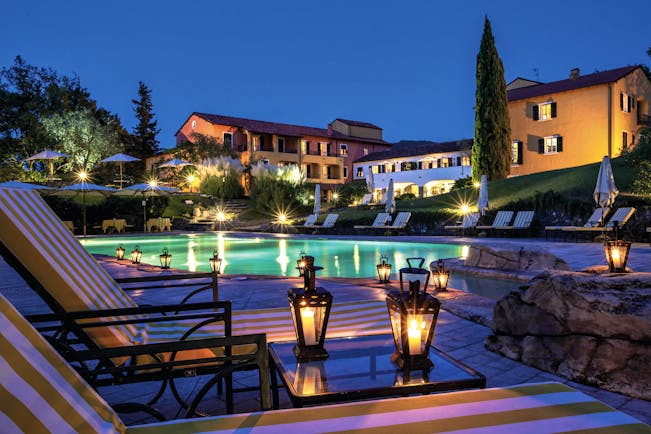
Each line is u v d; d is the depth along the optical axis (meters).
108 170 38.72
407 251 15.16
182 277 3.84
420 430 1.65
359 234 23.27
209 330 3.44
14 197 2.67
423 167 43.69
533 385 2.06
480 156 30.08
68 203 27.09
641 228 14.98
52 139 35.88
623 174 21.12
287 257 14.50
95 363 3.76
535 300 3.65
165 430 1.66
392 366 2.33
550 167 32.53
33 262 2.56
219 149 39.09
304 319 2.44
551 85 34.19
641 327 3.00
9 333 1.48
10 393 1.38
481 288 7.46
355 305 4.50
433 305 2.26
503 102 29.80
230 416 1.78
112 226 27.36
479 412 1.79
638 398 2.93
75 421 1.50
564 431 1.64
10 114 36.88
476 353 3.94
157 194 30.52
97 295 2.93
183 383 3.46
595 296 3.27
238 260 13.80
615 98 30.09
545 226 18.47
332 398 1.96
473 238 18.50
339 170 50.75
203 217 30.55
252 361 1.95
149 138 61.53
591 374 3.15
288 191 30.84
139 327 3.33
